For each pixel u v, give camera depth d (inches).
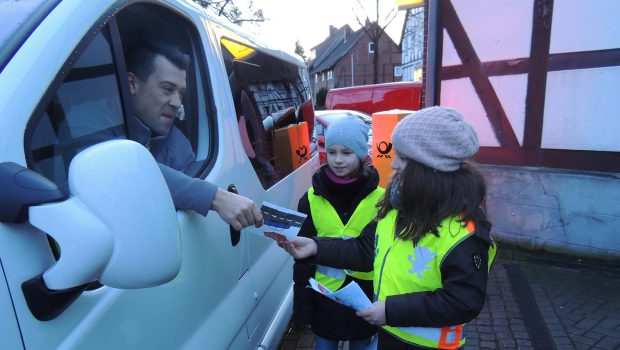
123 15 54.4
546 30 161.2
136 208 31.3
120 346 40.8
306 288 76.7
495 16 172.2
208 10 80.1
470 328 123.9
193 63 68.4
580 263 160.6
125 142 32.3
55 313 32.6
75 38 39.7
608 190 155.8
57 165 39.5
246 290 72.5
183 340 51.9
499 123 178.4
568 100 161.0
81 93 44.4
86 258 29.7
